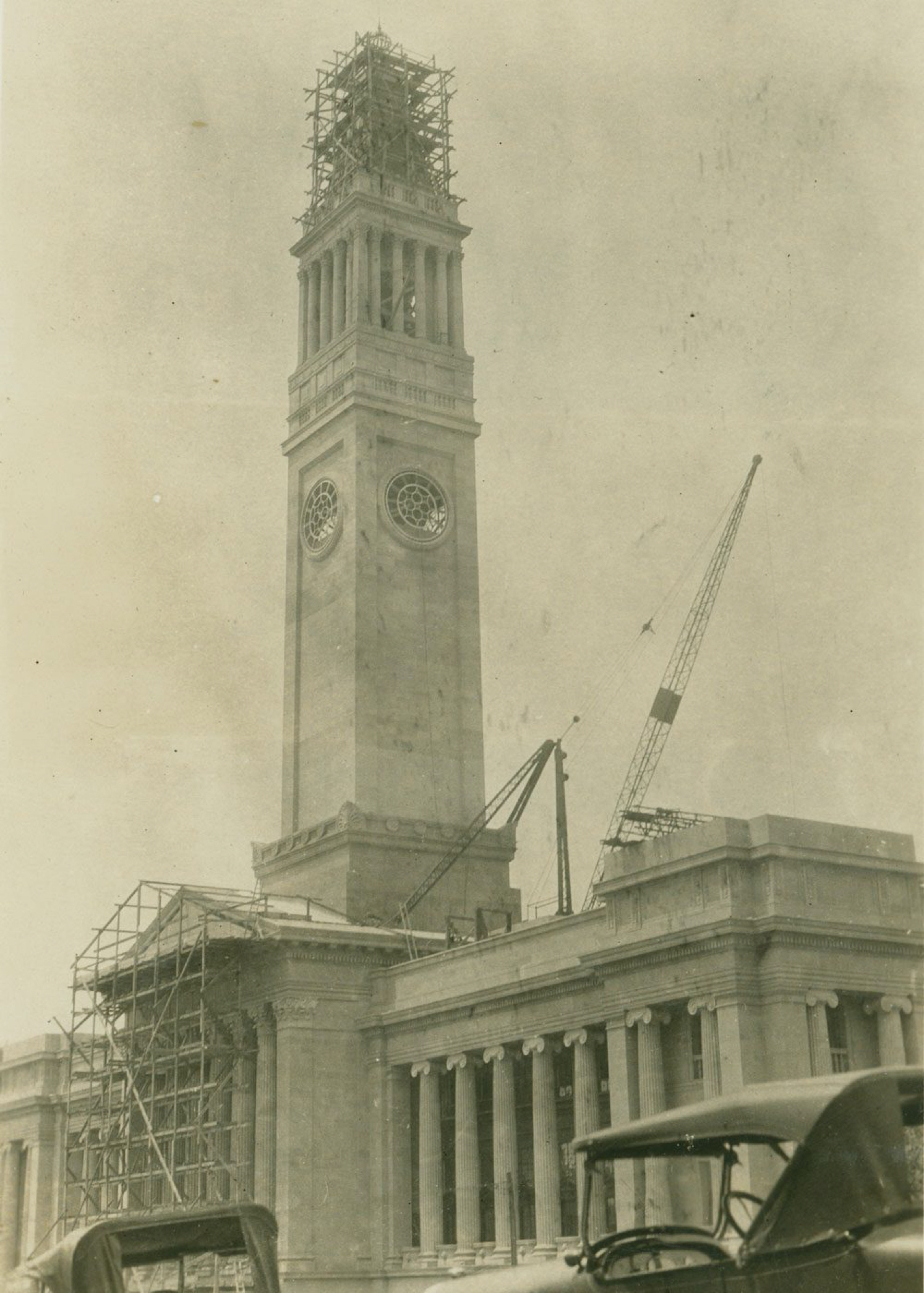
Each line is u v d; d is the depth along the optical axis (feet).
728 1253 55.67
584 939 301.43
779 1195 53.42
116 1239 95.25
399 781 414.00
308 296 473.67
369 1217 342.44
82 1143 372.79
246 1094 358.02
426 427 447.01
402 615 428.15
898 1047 263.49
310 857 406.41
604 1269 58.90
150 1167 355.15
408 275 465.06
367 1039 353.92
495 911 371.15
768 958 259.19
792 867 264.52
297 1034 346.95
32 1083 436.35
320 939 352.49
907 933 269.44
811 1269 51.62
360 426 436.35
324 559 437.99
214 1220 98.07
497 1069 318.04
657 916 278.05
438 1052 334.65
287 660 438.81
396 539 433.48
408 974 350.02
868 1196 51.44
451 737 425.28
